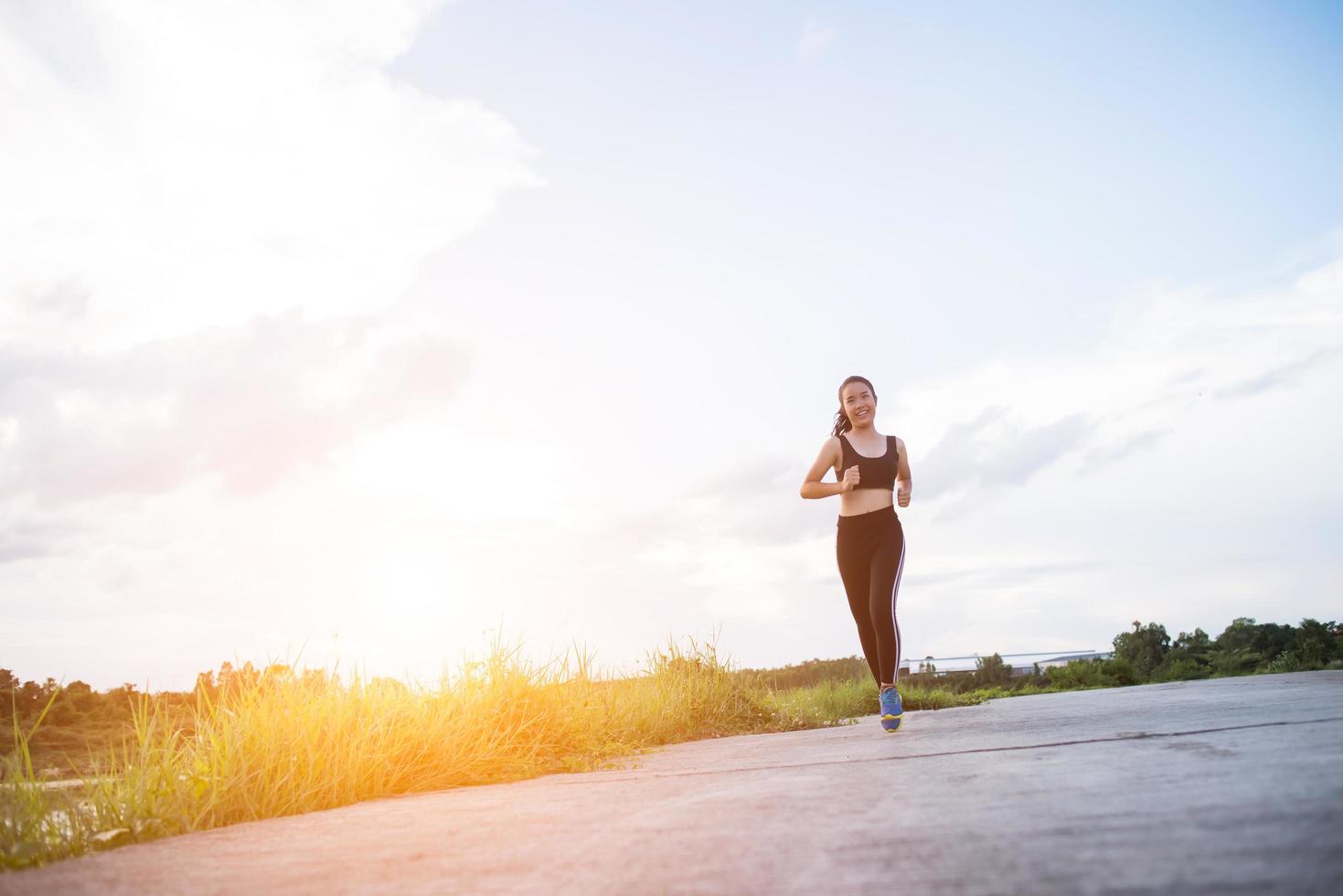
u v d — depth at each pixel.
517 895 1.45
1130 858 1.31
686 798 2.53
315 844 2.24
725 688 7.60
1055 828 1.57
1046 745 3.07
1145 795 1.82
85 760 3.07
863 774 2.70
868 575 5.10
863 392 5.21
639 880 1.49
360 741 3.63
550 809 2.57
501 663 5.18
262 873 1.87
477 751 4.21
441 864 1.79
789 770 3.10
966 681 18.67
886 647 4.84
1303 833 1.35
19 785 2.79
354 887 1.63
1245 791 1.74
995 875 1.30
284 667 3.99
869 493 5.11
